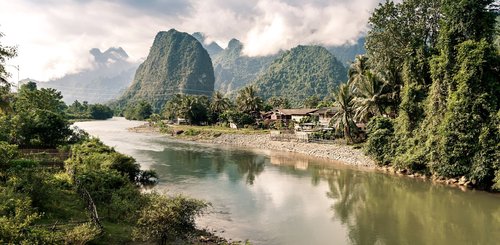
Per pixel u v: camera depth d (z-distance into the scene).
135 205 24.17
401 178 42.38
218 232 24.23
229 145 79.19
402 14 54.41
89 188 26.08
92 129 125.06
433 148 40.19
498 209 30.14
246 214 28.59
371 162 50.72
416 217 28.23
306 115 95.75
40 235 15.43
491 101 36.28
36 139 51.19
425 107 43.78
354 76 71.75
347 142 61.91
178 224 19.47
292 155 62.53
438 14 52.44
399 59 56.19
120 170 36.06
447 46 40.47
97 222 19.16
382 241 23.45
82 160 36.41
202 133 95.62
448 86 40.16
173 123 136.50
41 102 72.69
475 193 35.09
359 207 31.02
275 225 26.17
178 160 56.06
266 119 107.69
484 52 36.81
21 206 18.22
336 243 23.00
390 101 57.81
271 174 45.12
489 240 23.59
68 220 20.56
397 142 47.06
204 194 34.62
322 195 34.97
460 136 36.97
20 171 24.50
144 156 60.12
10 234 14.45
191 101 124.75
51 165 38.72
